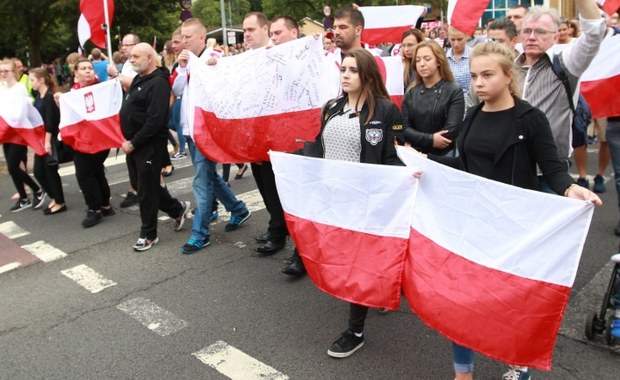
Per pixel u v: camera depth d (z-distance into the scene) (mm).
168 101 5301
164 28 30469
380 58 5777
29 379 3424
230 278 4770
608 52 5188
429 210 2961
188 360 3543
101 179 6758
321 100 4766
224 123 4996
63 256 5582
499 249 2637
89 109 6371
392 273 3193
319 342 3682
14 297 4660
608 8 5574
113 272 5070
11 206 7727
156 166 5438
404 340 3654
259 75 4855
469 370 2885
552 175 2699
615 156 5266
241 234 5867
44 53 39844
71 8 25953
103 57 11867
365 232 3289
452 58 5797
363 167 3217
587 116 6133
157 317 4145
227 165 7695
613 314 3506
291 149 4879
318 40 4684
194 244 5422
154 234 5648
